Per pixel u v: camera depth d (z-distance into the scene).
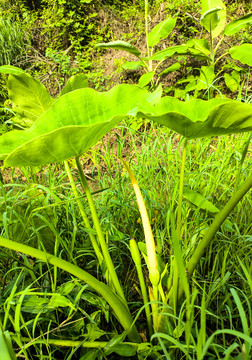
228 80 2.89
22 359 1.01
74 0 4.60
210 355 0.90
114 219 1.59
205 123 0.79
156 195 1.71
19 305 0.85
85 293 1.10
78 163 0.92
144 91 0.92
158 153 2.10
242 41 3.54
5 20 4.58
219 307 1.13
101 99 0.89
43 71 4.25
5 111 3.06
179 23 3.88
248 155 2.04
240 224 1.47
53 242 1.43
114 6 4.81
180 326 0.96
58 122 0.88
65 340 0.99
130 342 0.99
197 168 2.05
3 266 1.34
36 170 1.80
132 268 1.46
